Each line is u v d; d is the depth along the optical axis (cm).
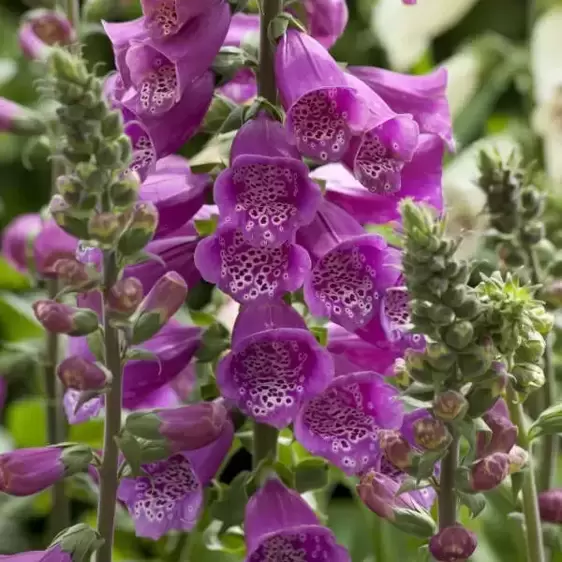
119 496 81
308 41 81
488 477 75
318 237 81
